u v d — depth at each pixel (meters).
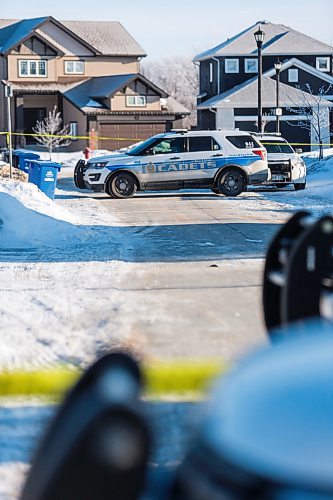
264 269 7.64
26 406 7.71
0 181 25.67
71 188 43.09
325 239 6.94
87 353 9.89
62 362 9.45
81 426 2.89
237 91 82.12
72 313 12.25
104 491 2.85
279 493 2.56
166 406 7.40
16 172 32.00
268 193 37.72
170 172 35.81
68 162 76.19
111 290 14.12
